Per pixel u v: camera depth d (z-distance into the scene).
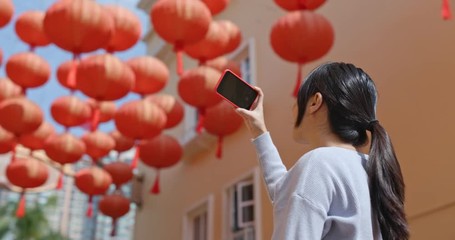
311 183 1.50
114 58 5.22
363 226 1.52
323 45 4.87
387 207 1.59
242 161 8.33
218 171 8.97
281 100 7.66
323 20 4.89
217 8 5.82
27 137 7.30
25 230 18.83
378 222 1.60
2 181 13.10
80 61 5.18
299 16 4.86
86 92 5.25
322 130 1.78
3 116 5.97
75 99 6.62
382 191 1.60
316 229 1.43
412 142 5.23
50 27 4.80
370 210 1.57
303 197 1.48
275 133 7.55
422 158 5.07
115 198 7.94
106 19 4.86
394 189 1.64
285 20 4.90
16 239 18.72
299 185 1.50
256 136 1.94
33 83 6.47
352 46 6.46
